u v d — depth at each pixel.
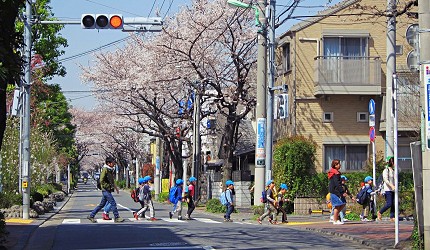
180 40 35.44
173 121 46.06
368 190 23.95
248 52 36.75
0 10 11.68
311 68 33.62
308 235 17.94
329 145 33.56
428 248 12.44
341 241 16.33
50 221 24.91
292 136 30.61
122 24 19.38
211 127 47.66
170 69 37.12
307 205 28.55
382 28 33.38
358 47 33.41
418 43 12.73
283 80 35.12
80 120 74.19
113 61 41.22
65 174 88.25
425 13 12.49
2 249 14.29
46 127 52.25
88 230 19.34
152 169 67.69
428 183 12.44
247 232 18.75
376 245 14.77
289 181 28.45
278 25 26.47
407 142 32.88
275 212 23.95
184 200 28.02
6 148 29.81
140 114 46.56
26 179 25.48
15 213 25.67
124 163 95.81
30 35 24.59
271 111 26.30
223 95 36.81
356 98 33.72
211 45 35.72
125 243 15.67
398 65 32.84
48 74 43.72
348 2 32.69
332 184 21.78
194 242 15.84
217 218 28.12
